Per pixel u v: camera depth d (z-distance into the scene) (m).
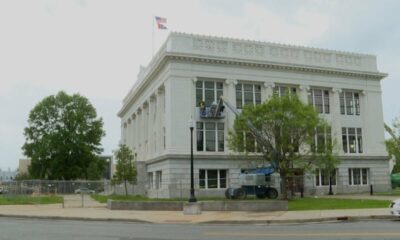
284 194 36.62
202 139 47.38
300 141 37.59
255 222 20.42
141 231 16.70
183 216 23.81
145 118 61.72
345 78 55.75
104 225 20.03
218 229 17.34
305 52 53.78
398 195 44.62
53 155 75.12
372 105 57.09
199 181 45.97
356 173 54.78
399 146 51.12
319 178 51.28
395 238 12.98
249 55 50.53
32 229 17.84
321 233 14.65
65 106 78.19
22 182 49.53
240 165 44.28
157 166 50.56
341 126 54.84
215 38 49.22
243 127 37.75
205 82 48.84
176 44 47.62
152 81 55.78
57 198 46.59
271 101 37.09
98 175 76.62
